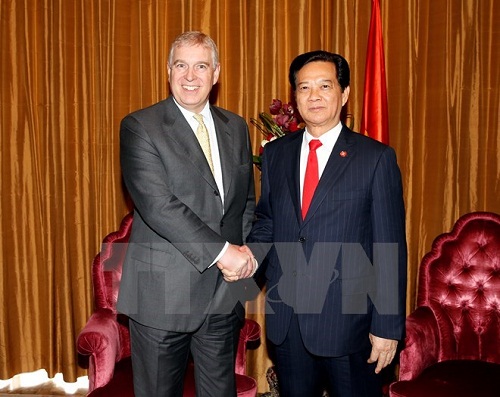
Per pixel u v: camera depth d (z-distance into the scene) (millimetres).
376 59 2850
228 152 2078
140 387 2047
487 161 3004
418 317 2535
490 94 2961
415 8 2973
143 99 3146
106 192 3219
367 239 1983
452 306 2648
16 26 3074
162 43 3129
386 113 2871
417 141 3043
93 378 2391
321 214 1960
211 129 2096
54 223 3221
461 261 2680
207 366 2092
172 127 1967
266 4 3061
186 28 3082
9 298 3248
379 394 2102
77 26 3088
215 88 3119
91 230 3219
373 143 2012
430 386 2273
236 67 3094
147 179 1927
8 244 3205
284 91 3092
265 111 3105
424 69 2992
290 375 2105
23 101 3135
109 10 3098
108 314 2625
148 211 1928
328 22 3045
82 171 3172
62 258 3213
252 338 2594
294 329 2039
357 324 1969
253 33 3076
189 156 1956
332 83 2002
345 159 1984
